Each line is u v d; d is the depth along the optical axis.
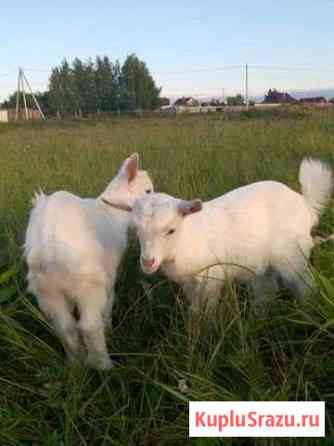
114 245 1.04
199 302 0.99
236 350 0.82
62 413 0.81
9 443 0.74
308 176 1.16
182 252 0.99
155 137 3.55
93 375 0.89
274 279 1.15
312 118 3.62
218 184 1.69
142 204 0.94
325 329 0.87
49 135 4.94
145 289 1.05
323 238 1.22
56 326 0.95
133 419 0.77
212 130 3.51
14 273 1.05
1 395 0.85
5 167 2.50
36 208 1.02
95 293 0.94
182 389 0.76
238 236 1.06
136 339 0.97
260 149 2.43
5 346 0.96
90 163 2.47
